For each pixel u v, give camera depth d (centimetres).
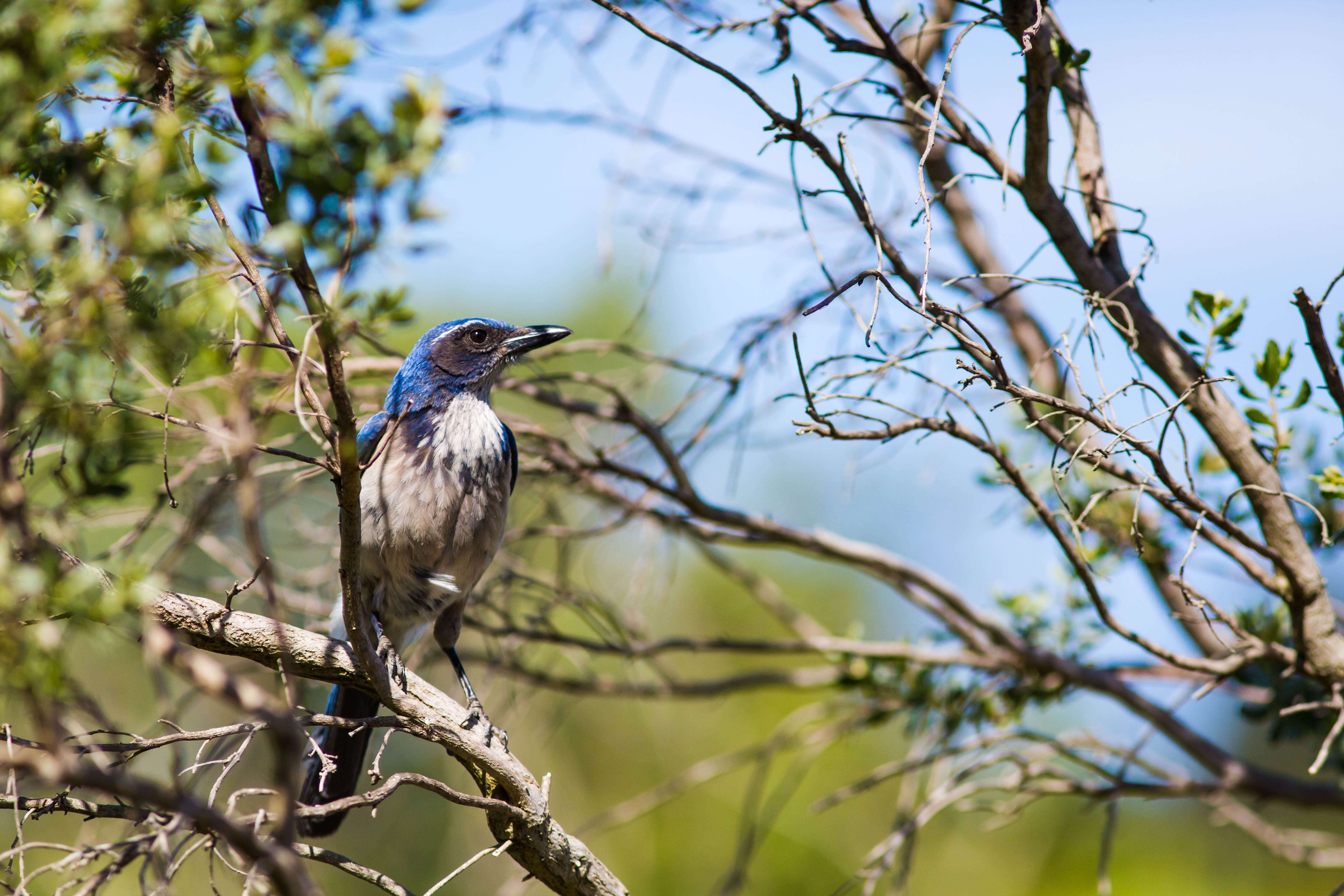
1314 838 1127
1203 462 1071
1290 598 880
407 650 1068
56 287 504
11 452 481
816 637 1302
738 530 1121
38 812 611
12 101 457
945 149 1105
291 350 616
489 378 1044
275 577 1127
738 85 765
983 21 729
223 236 525
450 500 949
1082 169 916
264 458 1252
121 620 575
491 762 743
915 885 1806
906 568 1130
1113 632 990
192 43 525
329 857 639
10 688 475
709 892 1794
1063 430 1058
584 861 775
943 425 827
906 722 1505
